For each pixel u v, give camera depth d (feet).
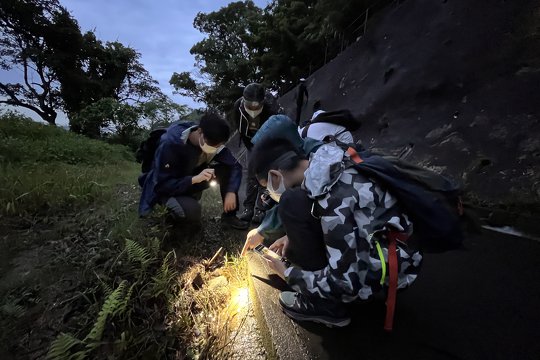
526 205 6.22
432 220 2.99
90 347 4.37
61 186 10.73
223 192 8.46
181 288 5.66
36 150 16.28
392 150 10.80
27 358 4.45
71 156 18.48
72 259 6.67
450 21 11.39
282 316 4.22
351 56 18.01
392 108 12.24
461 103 9.38
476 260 5.48
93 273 6.13
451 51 10.67
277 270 4.25
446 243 3.11
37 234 7.85
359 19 19.98
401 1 15.80
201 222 8.66
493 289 4.63
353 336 3.84
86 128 37.65
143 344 4.49
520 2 9.08
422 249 3.39
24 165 13.21
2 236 7.62
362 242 3.03
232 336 4.43
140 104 38.73
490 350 3.51
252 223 8.90
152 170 7.63
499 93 8.38
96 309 5.18
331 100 18.35
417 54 12.21
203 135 6.33
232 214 8.46
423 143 9.73
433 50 11.45
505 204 6.57
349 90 16.55
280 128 3.68
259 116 8.03
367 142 12.55
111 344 4.44
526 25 8.64
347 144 4.07
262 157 3.70
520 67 8.25
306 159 3.73
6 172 11.59
